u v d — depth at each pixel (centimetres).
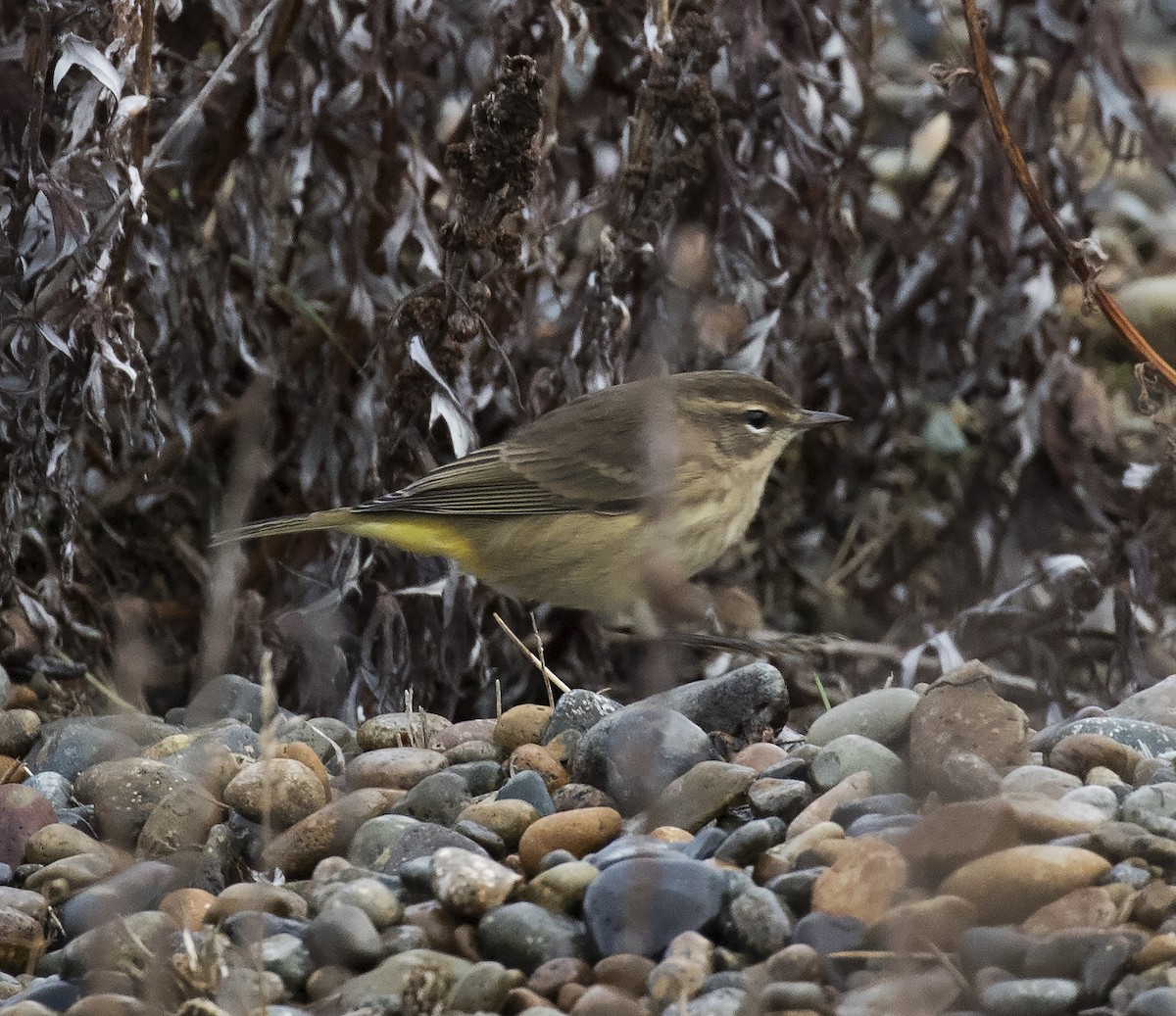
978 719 905
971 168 1482
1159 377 1132
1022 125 1469
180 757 1016
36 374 1182
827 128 1428
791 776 918
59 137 1246
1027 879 755
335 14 1317
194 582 1491
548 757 980
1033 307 1481
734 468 1204
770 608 1602
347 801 920
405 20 1328
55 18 1154
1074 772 908
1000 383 1555
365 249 1420
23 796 970
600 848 863
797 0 1399
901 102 1778
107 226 1141
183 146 1366
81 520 1409
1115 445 1591
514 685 1433
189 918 835
